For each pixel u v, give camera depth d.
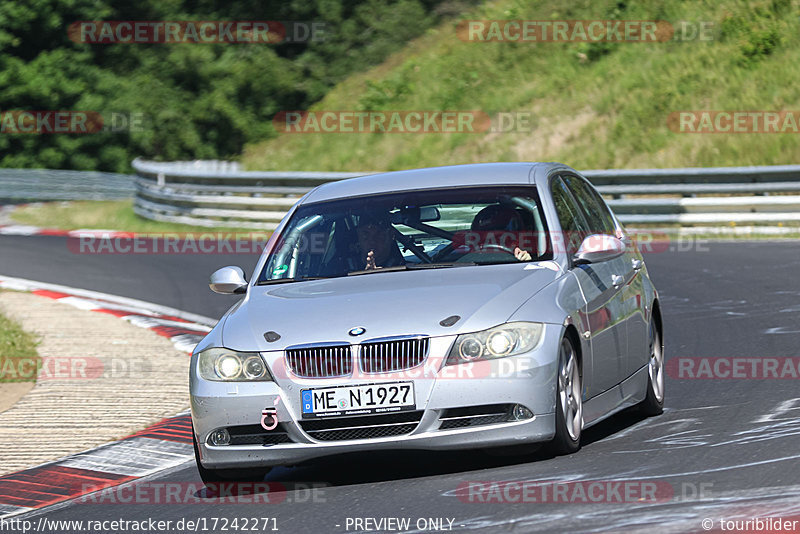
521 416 21.48
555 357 21.77
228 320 23.78
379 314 22.14
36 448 29.55
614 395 25.06
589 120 95.50
